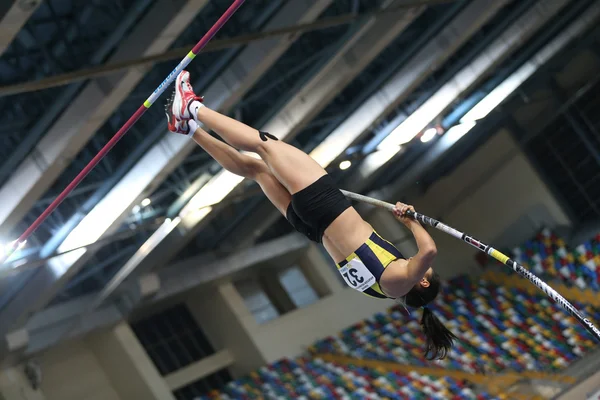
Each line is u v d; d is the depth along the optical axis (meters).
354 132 20.62
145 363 21.41
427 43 19.92
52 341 19.94
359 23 16.58
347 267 7.04
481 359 23.92
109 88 13.40
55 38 13.77
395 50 20.91
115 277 19.67
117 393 21.97
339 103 21.42
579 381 21.19
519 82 24.72
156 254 19.91
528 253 27.50
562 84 28.06
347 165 22.00
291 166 6.96
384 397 22.42
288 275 26.72
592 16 24.84
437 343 7.43
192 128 7.52
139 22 13.12
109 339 21.58
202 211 19.20
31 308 17.89
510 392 22.34
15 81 13.99
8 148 15.02
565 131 28.33
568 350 23.83
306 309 25.31
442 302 26.97
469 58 22.28
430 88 22.62
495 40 22.17
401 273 6.77
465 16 19.59
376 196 26.80
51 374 20.92
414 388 22.64
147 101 7.59
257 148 7.05
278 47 15.31
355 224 6.98
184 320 24.53
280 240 25.48
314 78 17.41
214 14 15.60
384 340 24.75
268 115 18.36
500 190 28.53
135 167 16.41
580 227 27.62
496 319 25.83
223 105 16.12
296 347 24.38
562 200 27.98
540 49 25.00
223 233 22.86
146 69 13.45
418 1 17.22
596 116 27.86
